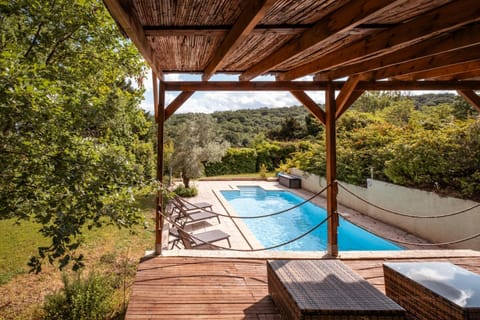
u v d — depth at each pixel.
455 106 10.93
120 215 3.19
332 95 4.04
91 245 5.87
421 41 2.73
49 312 3.29
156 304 2.73
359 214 8.37
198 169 11.99
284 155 18.84
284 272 2.65
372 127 9.96
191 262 3.71
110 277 4.20
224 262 3.73
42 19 3.89
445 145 6.23
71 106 3.07
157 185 3.63
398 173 7.11
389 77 3.83
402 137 7.99
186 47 2.94
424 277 2.39
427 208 6.26
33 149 3.01
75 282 3.56
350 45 2.77
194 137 12.36
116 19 1.83
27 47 3.94
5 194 3.01
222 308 2.68
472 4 1.74
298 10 1.98
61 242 2.67
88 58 4.64
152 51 2.99
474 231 5.29
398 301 2.52
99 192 3.09
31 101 2.72
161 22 2.24
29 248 5.78
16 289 4.21
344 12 1.87
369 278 3.37
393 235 6.57
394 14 2.05
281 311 2.46
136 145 5.17
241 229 7.04
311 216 9.82
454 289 2.15
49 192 3.02
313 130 22.53
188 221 6.92
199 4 1.91
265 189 12.85
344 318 2.00
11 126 2.87
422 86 4.22
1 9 3.59
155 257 3.85
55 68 3.55
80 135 3.61
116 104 3.70
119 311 3.50
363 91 4.06
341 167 9.48
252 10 1.74
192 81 4.01
